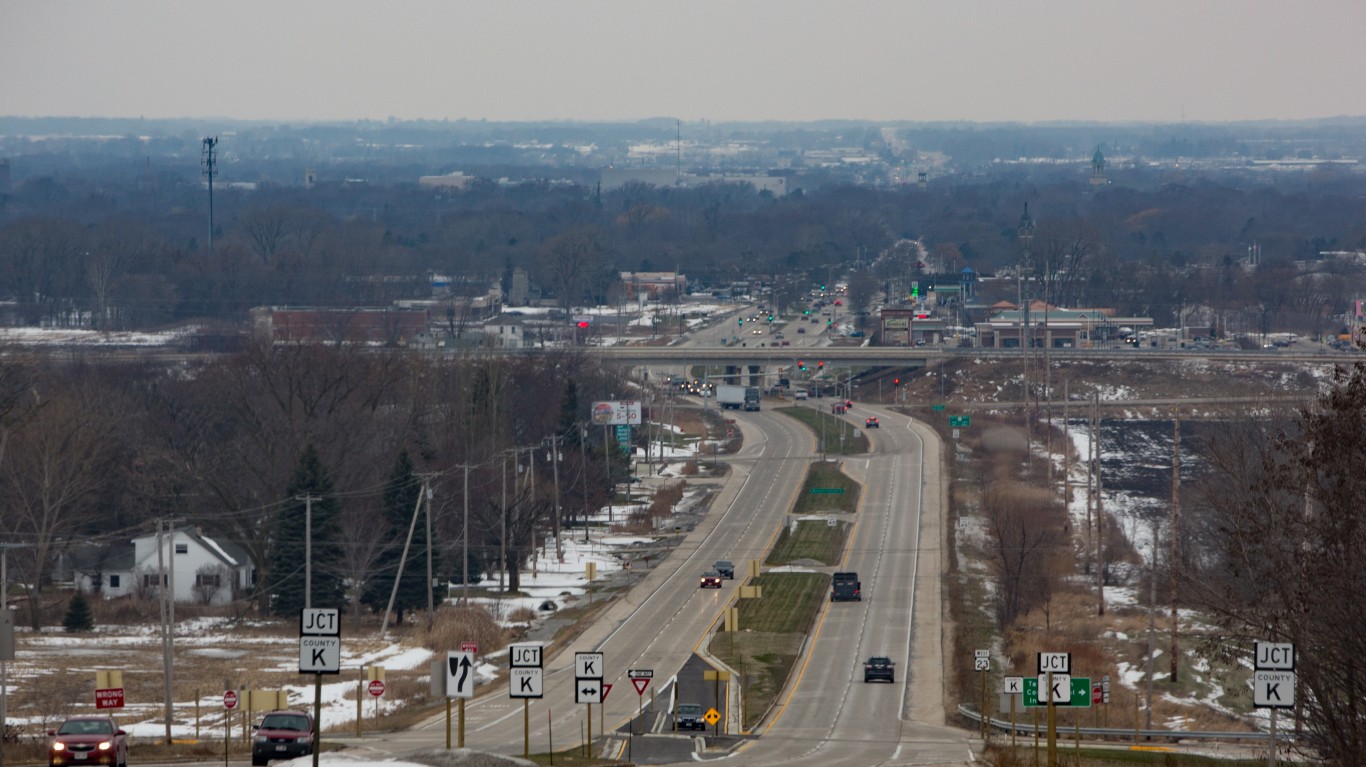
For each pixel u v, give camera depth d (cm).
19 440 17125
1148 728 11569
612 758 9656
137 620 16388
